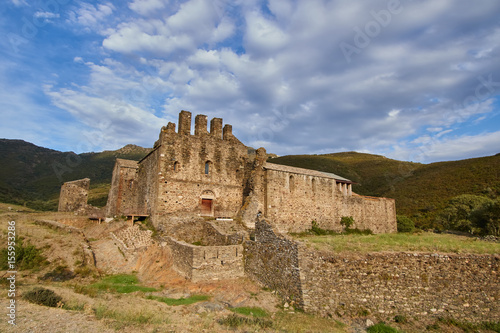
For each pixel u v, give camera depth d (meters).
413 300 16.36
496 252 18.23
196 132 33.66
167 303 15.55
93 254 23.64
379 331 14.28
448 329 15.33
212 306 15.45
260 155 34.31
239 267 20.84
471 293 16.69
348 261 16.77
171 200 30.00
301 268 16.47
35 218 34.75
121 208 40.72
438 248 18.66
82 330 9.63
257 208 32.34
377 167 96.56
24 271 17.95
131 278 20.55
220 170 33.97
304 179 37.19
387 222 46.38
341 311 15.71
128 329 10.25
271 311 15.62
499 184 52.88
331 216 39.12
